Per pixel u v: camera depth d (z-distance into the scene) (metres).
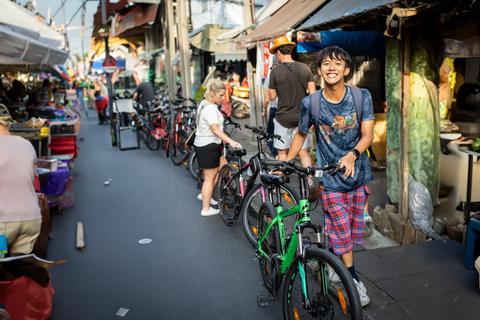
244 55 14.88
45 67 10.85
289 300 3.01
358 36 6.91
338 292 2.68
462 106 4.85
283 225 3.43
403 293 3.35
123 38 20.23
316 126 3.08
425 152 4.28
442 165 4.50
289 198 4.07
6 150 3.67
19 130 7.17
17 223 3.64
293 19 6.22
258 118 10.10
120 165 9.82
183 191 7.41
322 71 2.86
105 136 15.02
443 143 4.48
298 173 2.81
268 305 3.46
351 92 2.93
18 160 3.69
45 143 7.93
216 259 4.57
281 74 5.43
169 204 6.66
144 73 22.69
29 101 12.17
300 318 2.95
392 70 4.44
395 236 4.47
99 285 4.07
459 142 4.38
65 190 6.55
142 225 5.74
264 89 9.75
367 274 3.66
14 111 11.20
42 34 7.76
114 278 4.21
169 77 15.14
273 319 3.38
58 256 4.79
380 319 3.02
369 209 5.41
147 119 11.90
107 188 7.79
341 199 3.09
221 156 6.19
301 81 5.43
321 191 3.13
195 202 6.73
